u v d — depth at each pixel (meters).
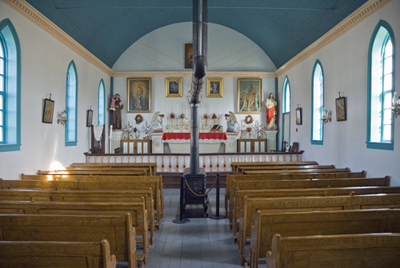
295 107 15.20
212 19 17.95
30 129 8.84
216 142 15.86
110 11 12.68
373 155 8.48
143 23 16.58
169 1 13.77
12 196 5.38
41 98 9.47
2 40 8.05
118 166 10.68
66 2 9.73
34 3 8.62
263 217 3.81
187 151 16.22
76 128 12.33
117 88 18.28
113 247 3.77
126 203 4.60
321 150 11.89
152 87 18.48
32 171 8.93
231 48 18.61
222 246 5.88
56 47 10.54
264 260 4.91
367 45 8.83
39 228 3.69
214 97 18.62
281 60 16.97
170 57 18.45
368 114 8.71
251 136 18.52
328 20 10.75
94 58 14.41
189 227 7.09
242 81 18.56
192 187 8.13
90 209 4.52
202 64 7.06
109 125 17.80
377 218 3.92
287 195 5.65
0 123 8.01
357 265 2.86
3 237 3.71
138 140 17.27
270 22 14.42
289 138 16.11
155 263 5.12
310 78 13.14
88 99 13.95
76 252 2.75
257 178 7.74
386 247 2.84
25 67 8.56
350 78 9.79
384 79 8.53
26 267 2.80
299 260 2.78
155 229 6.91
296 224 3.89
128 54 18.31
